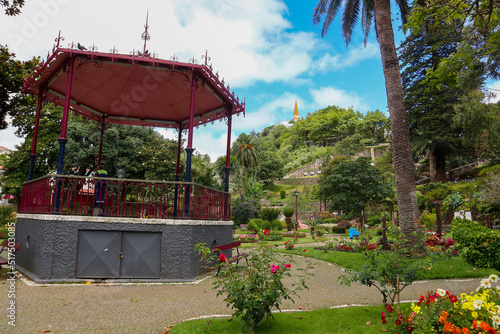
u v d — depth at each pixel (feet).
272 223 96.07
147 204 29.40
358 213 46.98
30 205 27.66
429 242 36.24
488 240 28.78
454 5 17.13
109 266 22.89
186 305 17.67
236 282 12.92
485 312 9.73
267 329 13.42
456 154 115.55
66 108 24.48
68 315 15.40
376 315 15.29
